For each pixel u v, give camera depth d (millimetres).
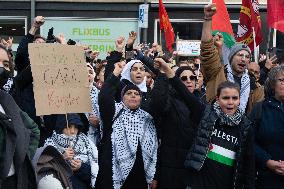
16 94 6254
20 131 4605
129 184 6094
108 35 16281
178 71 6504
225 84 5391
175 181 6031
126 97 6191
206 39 6355
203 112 5547
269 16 8906
